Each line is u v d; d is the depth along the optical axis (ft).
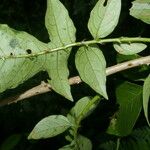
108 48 1.80
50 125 1.29
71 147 1.33
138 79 1.47
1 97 1.51
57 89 1.14
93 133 2.10
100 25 1.15
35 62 1.15
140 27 1.93
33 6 2.46
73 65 1.91
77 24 2.13
